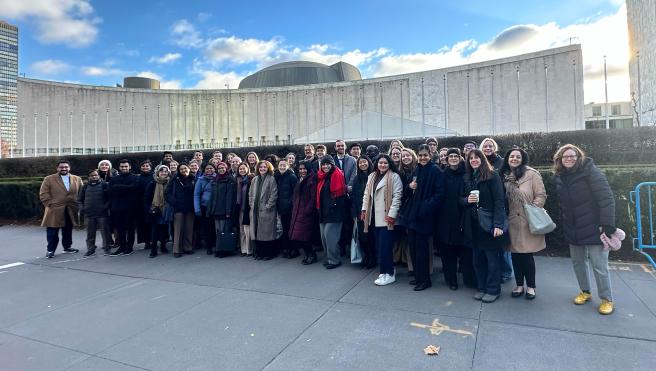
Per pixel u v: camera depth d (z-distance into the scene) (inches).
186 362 133.4
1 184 516.7
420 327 154.9
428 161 205.6
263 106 1776.6
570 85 1259.8
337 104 1685.5
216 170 312.2
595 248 166.6
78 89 1720.0
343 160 288.5
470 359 128.6
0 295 214.2
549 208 263.7
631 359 125.9
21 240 388.2
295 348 140.4
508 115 1371.8
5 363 136.1
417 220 200.5
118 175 320.2
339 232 250.8
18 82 1750.7
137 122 1723.7
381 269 215.0
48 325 169.9
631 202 243.8
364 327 156.4
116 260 293.3
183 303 192.1
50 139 1715.1
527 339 141.6
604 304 164.4
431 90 1529.3
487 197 183.0
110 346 147.6
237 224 301.3
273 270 249.0
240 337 151.2
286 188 277.1
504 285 208.1
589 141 438.9
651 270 221.8
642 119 1364.4
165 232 314.8
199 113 1782.7
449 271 203.2
